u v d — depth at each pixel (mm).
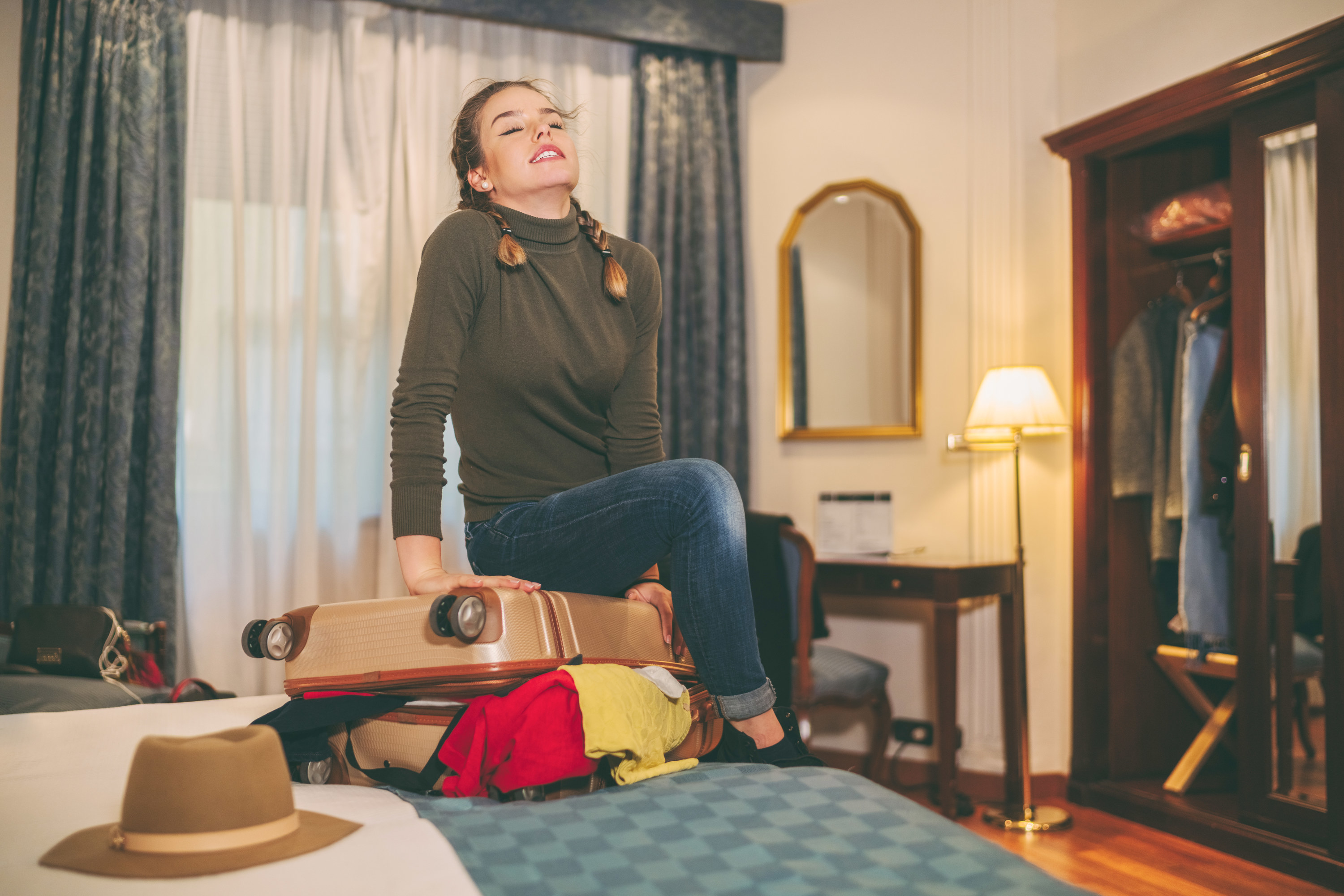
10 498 2773
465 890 604
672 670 1196
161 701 2279
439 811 838
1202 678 3205
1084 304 3129
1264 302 2592
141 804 682
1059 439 3215
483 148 1368
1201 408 2896
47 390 2811
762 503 3646
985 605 3254
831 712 3484
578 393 1306
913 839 700
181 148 2920
